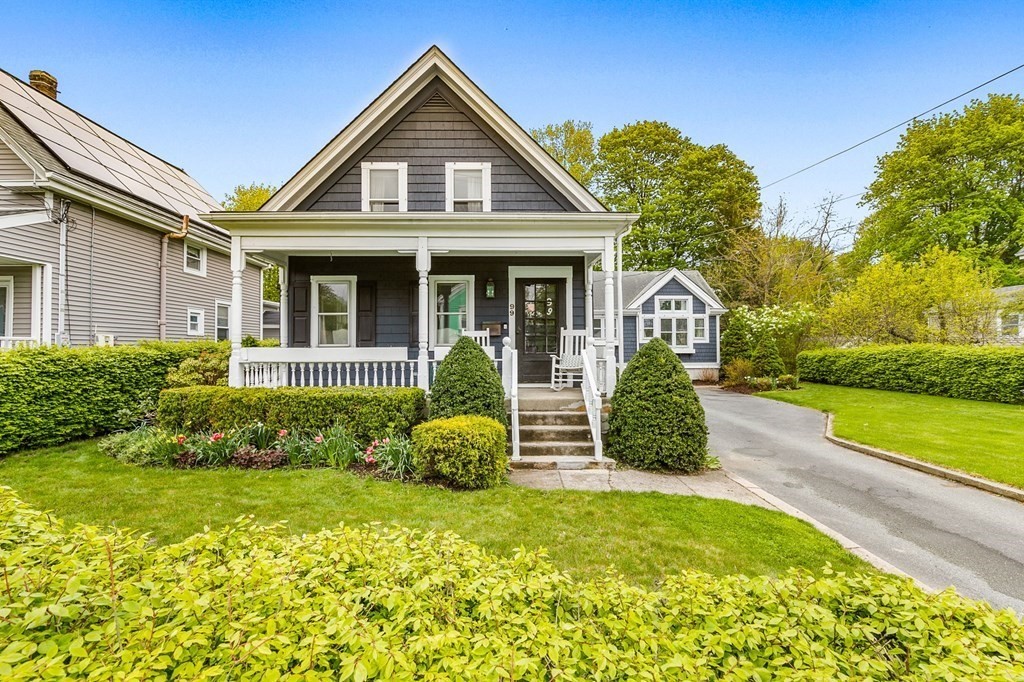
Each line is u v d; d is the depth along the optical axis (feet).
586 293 32.45
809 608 6.24
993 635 6.14
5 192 30.83
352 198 30.35
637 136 90.02
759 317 56.75
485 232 25.48
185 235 40.32
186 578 6.15
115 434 23.76
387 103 30.12
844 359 49.73
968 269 48.83
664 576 10.94
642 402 21.02
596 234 25.59
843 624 6.18
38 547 6.57
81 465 19.54
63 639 5.27
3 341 30.04
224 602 5.90
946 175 79.25
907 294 48.06
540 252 26.48
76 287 32.48
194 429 22.81
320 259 31.86
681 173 88.17
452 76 30.12
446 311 32.19
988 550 13.20
